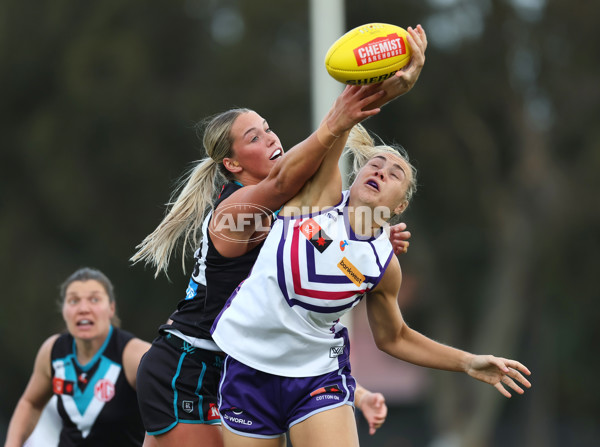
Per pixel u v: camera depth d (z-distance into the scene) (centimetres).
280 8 7881
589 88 8006
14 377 8669
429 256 8238
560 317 9044
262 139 1589
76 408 2022
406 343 1648
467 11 7775
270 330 1452
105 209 8350
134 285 8362
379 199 1461
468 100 7894
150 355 1634
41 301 8269
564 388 9519
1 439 8262
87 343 2023
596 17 7706
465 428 8025
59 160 8238
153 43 8319
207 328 1575
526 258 8150
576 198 8012
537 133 8138
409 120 7912
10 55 8362
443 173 8025
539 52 7925
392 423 10400
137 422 2030
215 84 8081
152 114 8069
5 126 8631
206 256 1573
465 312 8662
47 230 8669
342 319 3297
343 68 1370
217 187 1706
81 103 8031
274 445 1499
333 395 1464
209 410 1587
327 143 1407
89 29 8188
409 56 1397
